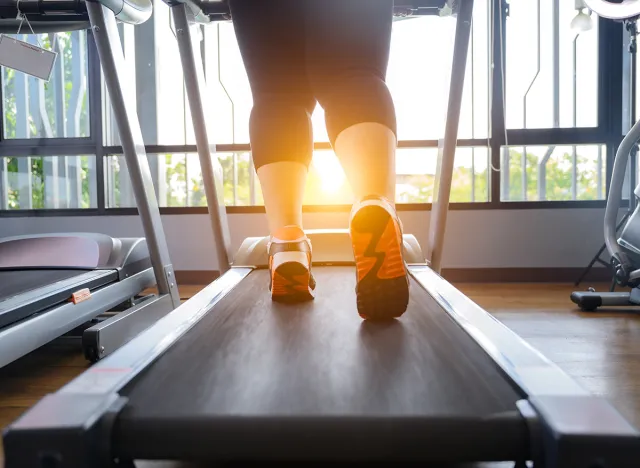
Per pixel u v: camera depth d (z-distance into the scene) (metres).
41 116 3.34
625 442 0.37
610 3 1.88
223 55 3.11
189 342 0.69
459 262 2.94
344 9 0.76
